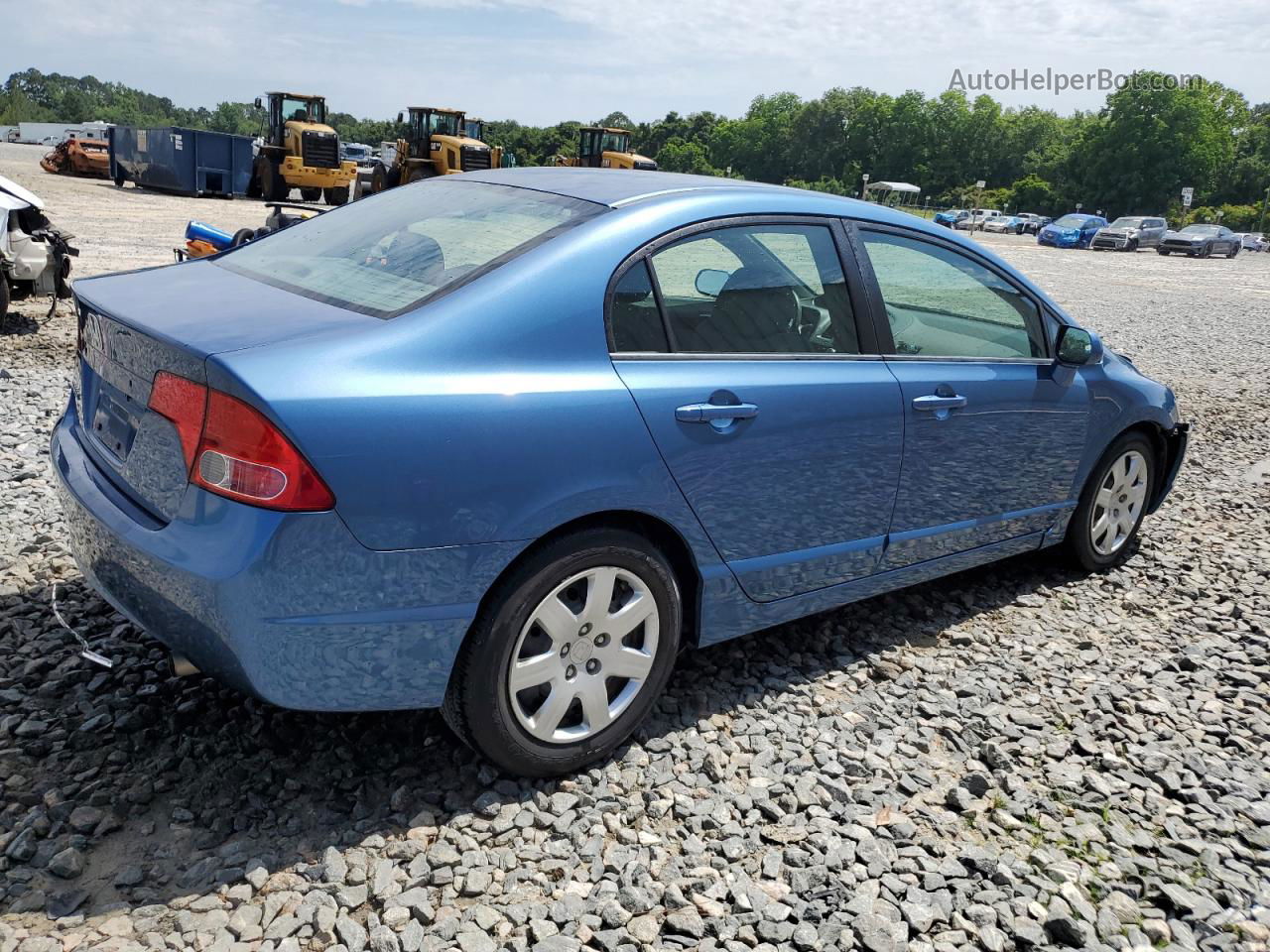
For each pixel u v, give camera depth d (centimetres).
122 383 270
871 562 364
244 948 220
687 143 17300
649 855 262
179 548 239
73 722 294
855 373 339
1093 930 250
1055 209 11238
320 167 3005
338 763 288
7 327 852
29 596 366
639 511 283
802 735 325
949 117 14162
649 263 295
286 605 234
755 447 307
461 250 288
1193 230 4534
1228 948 248
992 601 448
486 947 227
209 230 754
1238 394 1053
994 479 401
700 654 371
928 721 342
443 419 245
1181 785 316
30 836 245
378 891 239
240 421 230
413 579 246
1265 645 426
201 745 287
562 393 266
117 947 217
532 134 15950
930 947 239
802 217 340
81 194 2756
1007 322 407
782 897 251
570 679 282
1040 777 315
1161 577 490
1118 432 456
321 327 252
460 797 277
